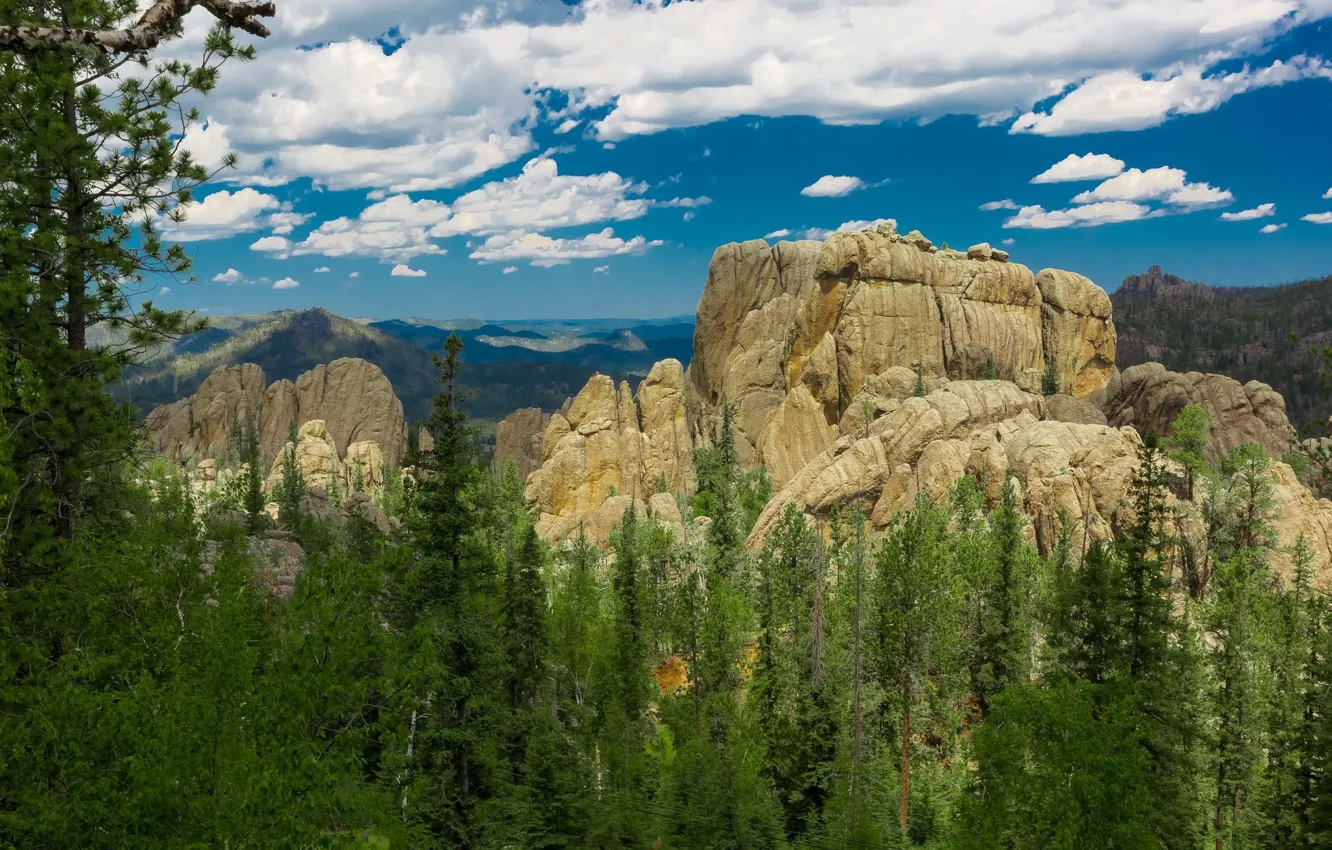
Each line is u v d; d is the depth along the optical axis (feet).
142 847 52.54
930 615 202.49
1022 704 117.80
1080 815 106.63
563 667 234.38
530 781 143.43
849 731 194.80
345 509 409.90
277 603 101.86
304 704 62.49
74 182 81.30
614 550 430.20
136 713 55.93
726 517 376.68
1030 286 642.63
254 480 349.82
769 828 166.09
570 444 579.07
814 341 628.28
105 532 81.25
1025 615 222.89
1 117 76.59
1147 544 151.33
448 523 137.18
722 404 642.63
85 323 84.53
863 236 624.59
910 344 601.62
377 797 71.41
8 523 68.28
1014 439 408.87
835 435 572.51
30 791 53.52
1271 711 164.86
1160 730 138.92
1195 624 239.71
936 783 195.11
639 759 201.36
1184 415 439.22
